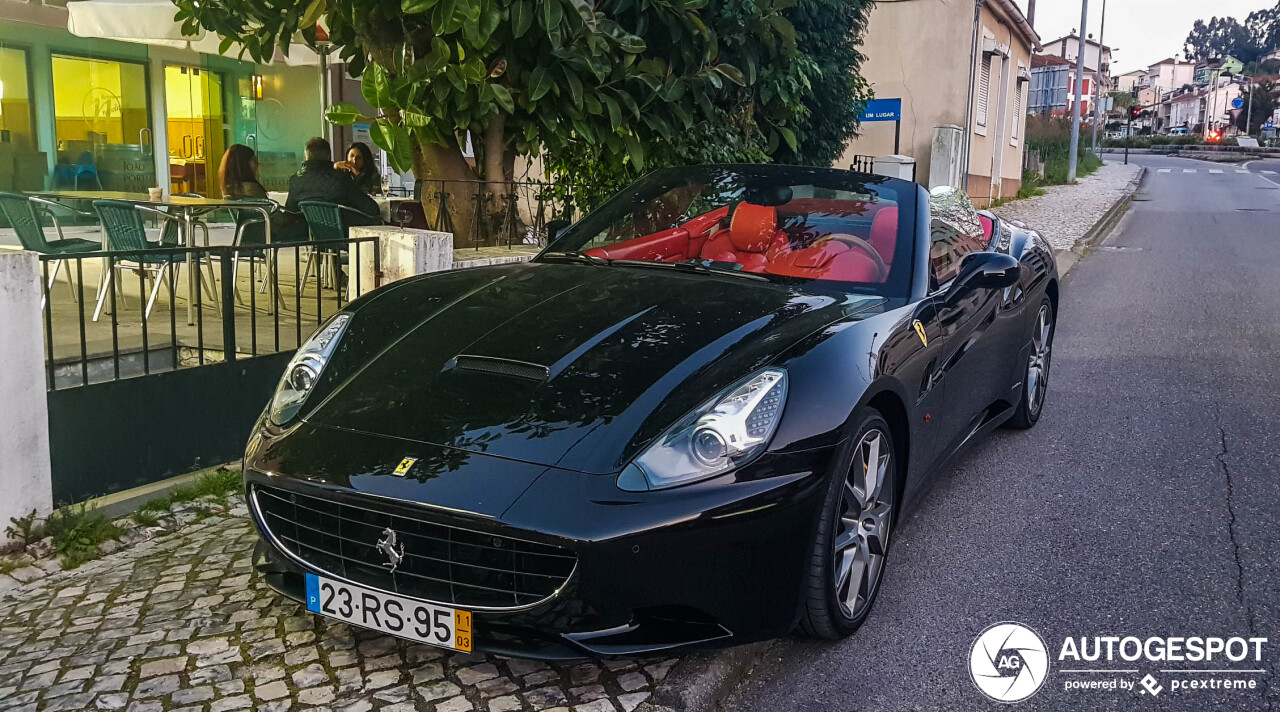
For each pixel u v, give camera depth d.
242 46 5.89
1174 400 5.52
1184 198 24.23
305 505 2.58
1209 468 4.39
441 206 5.57
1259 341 7.11
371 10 5.26
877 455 2.89
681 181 4.09
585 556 2.29
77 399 3.48
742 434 2.46
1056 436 4.89
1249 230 15.95
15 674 2.57
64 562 3.21
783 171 4.07
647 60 5.58
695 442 2.43
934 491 4.13
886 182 3.93
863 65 17.06
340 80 12.06
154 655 2.66
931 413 3.32
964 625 2.99
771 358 2.66
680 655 2.42
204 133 10.88
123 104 10.02
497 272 3.57
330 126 11.98
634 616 2.39
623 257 3.70
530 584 2.39
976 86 17.66
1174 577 3.31
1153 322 7.86
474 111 5.29
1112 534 3.67
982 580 3.29
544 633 2.38
